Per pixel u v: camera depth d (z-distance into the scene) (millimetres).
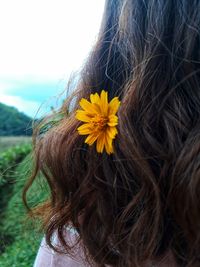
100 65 235
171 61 209
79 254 235
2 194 1095
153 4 217
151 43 214
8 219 954
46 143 240
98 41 241
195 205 189
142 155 203
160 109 206
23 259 696
